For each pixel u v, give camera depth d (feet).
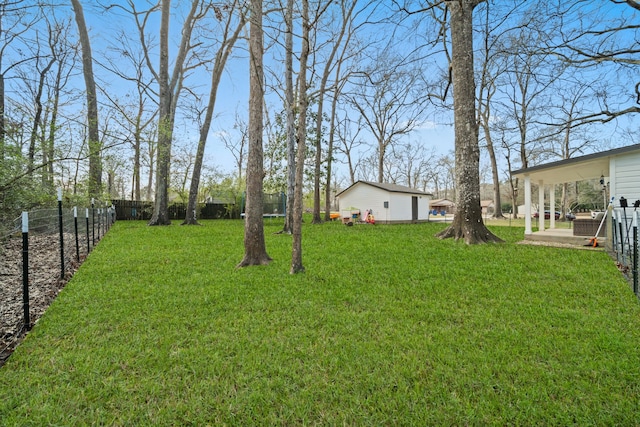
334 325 10.14
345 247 25.68
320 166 62.18
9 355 8.34
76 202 29.53
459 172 28.94
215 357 8.13
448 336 9.27
